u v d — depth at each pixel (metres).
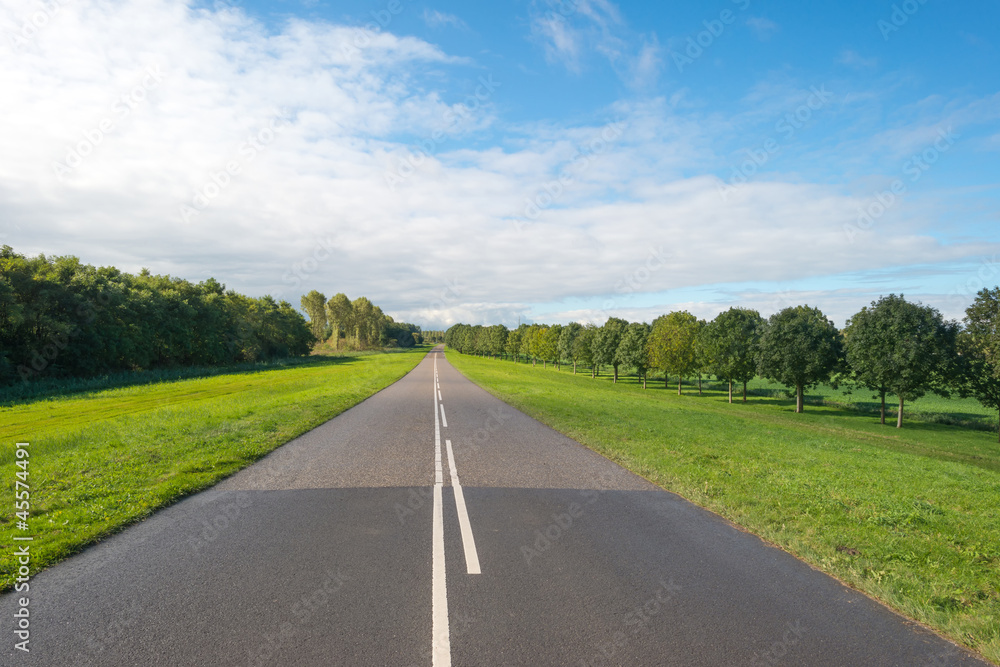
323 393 23.30
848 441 17.55
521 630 3.71
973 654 3.57
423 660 3.31
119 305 44.06
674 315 47.31
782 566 5.04
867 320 31.06
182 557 4.98
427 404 20.28
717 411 27.34
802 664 3.37
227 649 3.39
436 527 5.96
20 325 34.38
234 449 10.33
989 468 17.58
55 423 17.05
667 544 5.57
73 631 3.59
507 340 103.38
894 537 5.94
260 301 79.44
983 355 28.02
